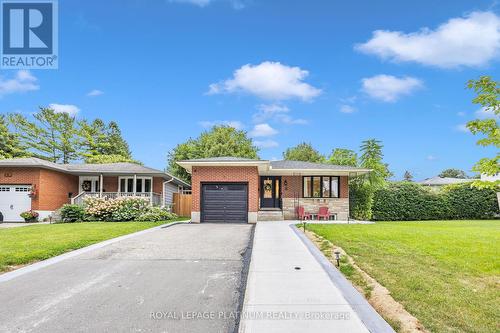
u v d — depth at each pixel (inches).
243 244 458.0
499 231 564.4
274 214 911.0
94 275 309.3
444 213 1037.2
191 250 418.0
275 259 365.7
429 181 1710.1
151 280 293.1
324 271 316.8
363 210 994.7
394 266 323.9
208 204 785.6
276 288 267.7
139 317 214.2
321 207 919.0
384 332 186.7
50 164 975.0
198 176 791.7
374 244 432.8
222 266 340.2
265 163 770.2
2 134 1615.4
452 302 231.1
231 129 1838.1
